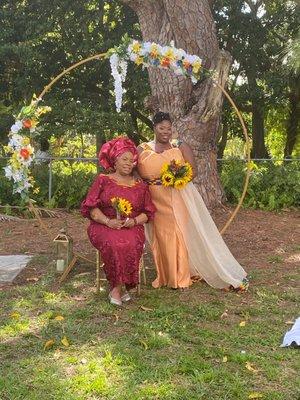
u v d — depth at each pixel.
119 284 5.11
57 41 16.34
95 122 14.94
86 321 4.69
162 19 9.20
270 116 21.61
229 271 5.65
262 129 20.27
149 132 22.09
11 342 4.24
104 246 5.04
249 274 6.17
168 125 5.49
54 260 6.61
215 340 4.30
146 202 5.27
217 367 3.83
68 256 5.98
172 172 5.40
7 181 10.35
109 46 15.32
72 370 3.77
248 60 17.28
